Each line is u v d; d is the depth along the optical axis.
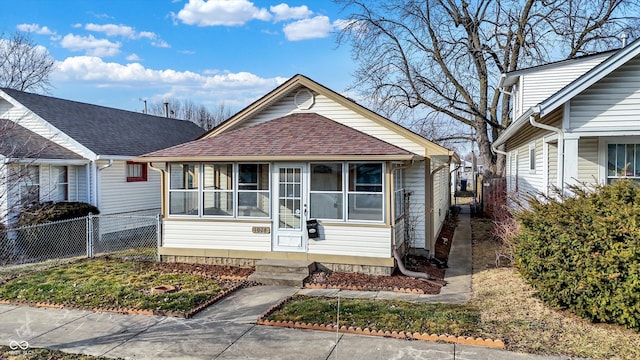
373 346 5.44
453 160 13.19
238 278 9.10
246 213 10.10
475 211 21.12
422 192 11.06
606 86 8.21
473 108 21.38
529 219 6.80
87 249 11.70
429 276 8.99
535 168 11.79
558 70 14.79
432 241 11.02
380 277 9.04
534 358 4.99
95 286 8.34
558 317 6.08
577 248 5.82
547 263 6.21
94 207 14.37
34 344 5.71
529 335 5.59
